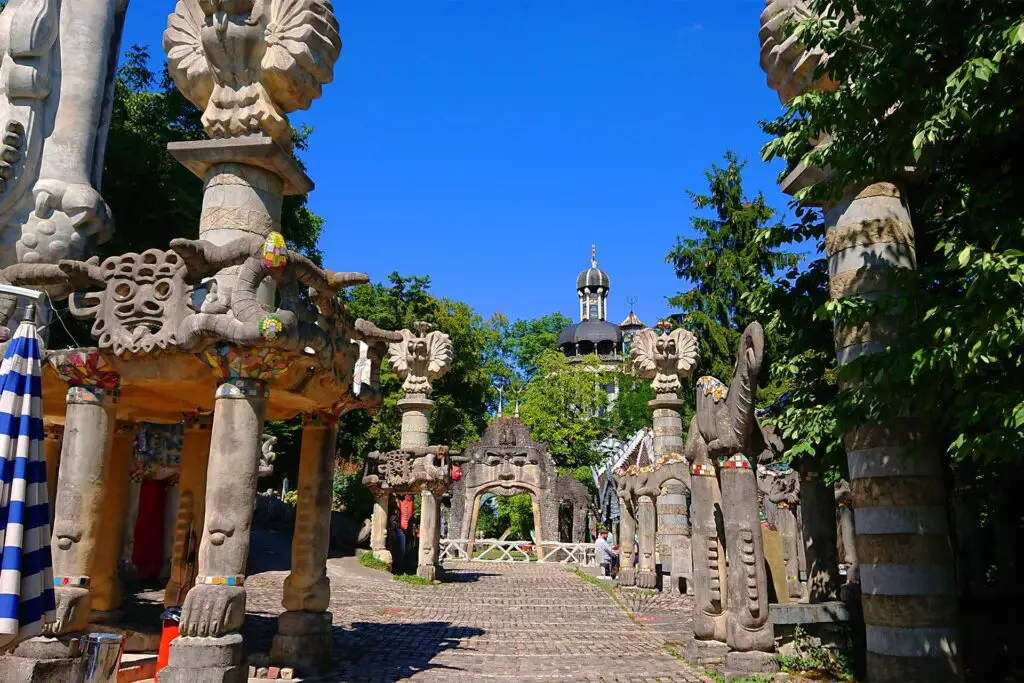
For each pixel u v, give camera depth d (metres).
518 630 13.28
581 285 93.88
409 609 15.80
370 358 10.56
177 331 7.67
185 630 6.96
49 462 10.87
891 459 7.72
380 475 23.77
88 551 7.74
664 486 20.06
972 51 5.47
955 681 7.18
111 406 8.20
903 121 6.40
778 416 10.91
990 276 5.16
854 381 7.89
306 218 24.03
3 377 5.79
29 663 6.78
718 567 10.02
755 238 11.26
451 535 35.34
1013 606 9.91
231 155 8.44
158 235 16.92
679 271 31.98
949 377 6.36
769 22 8.91
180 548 10.22
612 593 19.88
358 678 8.59
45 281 8.77
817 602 10.68
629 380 47.22
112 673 6.99
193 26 8.74
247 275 7.61
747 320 29.00
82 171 10.02
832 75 6.97
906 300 6.58
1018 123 6.46
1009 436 5.46
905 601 7.40
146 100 19.14
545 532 34.94
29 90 9.71
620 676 9.00
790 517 14.47
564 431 46.00
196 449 10.53
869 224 8.24
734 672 8.81
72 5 10.34
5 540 5.45
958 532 14.14
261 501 27.03
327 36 8.67
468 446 36.41
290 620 9.02
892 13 5.95
